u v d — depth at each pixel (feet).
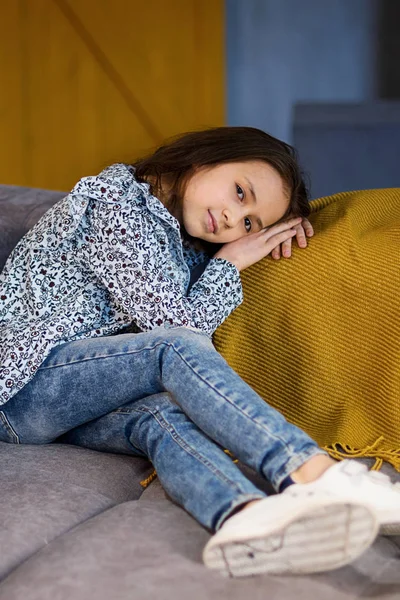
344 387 5.09
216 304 5.08
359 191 5.91
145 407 4.59
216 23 14.74
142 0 14.37
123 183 5.12
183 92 14.80
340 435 5.05
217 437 4.08
